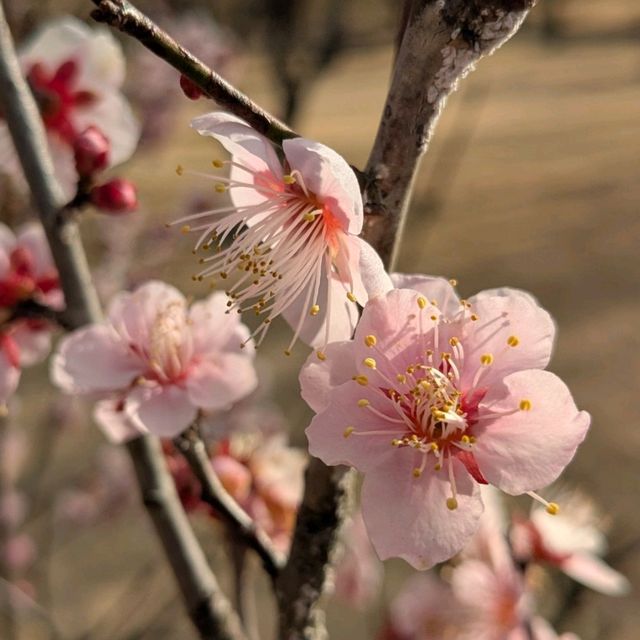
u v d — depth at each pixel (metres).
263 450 0.32
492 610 0.33
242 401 0.41
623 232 1.40
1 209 0.45
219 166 0.26
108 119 0.34
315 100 1.94
